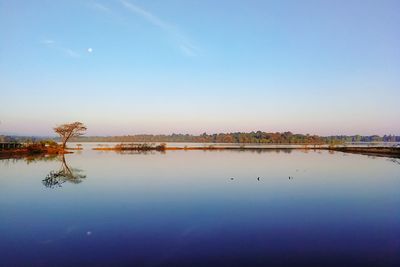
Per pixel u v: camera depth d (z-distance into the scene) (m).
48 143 68.94
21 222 14.01
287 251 10.61
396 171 33.38
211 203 17.88
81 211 15.88
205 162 43.78
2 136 71.56
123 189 22.23
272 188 22.83
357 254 10.34
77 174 29.83
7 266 9.50
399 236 12.10
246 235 12.25
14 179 26.36
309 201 18.48
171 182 25.52
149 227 13.31
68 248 10.89
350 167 37.44
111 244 11.30
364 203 17.89
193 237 12.03
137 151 74.75
